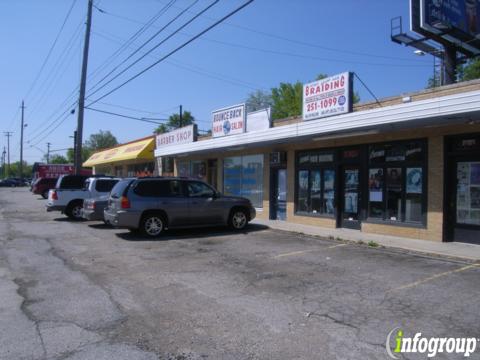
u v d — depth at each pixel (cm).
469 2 1602
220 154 2089
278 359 451
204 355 462
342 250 1052
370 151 1316
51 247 1124
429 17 1455
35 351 470
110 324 554
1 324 553
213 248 1095
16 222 1723
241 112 1755
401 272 816
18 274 826
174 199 1309
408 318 568
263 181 1775
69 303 642
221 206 1386
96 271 849
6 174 11581
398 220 1230
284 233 1364
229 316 582
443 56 1769
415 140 1181
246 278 784
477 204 1061
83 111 2614
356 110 1324
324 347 479
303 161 1580
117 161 3588
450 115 948
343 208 1430
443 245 1067
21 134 8231
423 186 1155
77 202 1822
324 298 657
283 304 630
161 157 2656
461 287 708
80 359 451
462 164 1092
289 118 1623
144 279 783
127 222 1246
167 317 580
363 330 528
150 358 454
